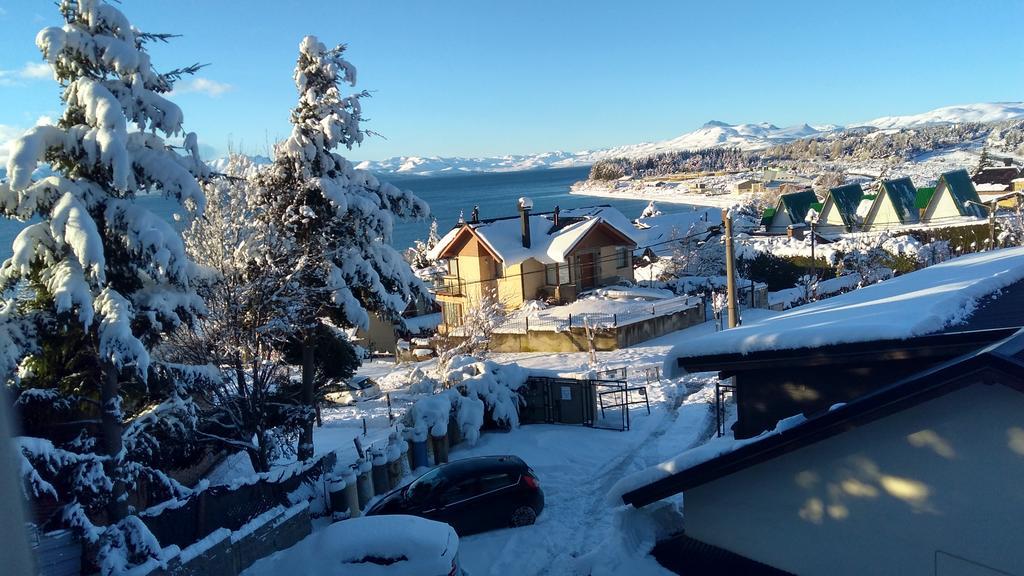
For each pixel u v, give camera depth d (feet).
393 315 62.95
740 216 253.03
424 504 44.21
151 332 40.04
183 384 44.96
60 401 38.96
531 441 63.67
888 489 21.58
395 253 63.77
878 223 215.10
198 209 37.93
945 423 20.27
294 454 64.18
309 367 60.75
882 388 21.62
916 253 147.64
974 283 31.19
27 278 36.55
